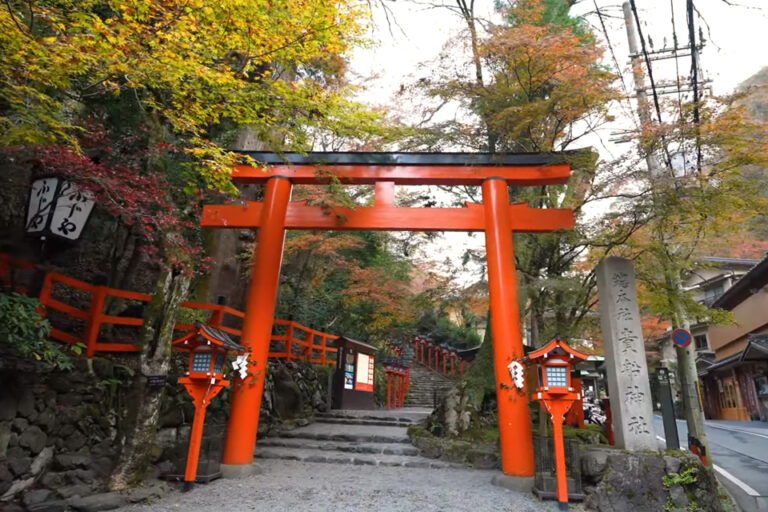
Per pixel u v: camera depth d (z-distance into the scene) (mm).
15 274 6340
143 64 5219
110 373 6164
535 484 6598
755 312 21266
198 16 5660
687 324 9438
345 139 12133
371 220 8602
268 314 7926
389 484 6883
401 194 13727
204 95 6395
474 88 9891
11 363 4742
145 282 9477
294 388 11695
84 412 5754
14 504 4707
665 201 7582
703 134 7438
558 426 6223
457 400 9719
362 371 15164
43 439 5195
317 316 16734
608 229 9047
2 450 4684
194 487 6215
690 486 6457
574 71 8617
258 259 8195
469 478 7453
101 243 9109
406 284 17312
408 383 20344
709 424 19156
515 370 7234
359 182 8984
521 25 9391
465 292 11648
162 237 6414
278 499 5914
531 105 8422
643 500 6258
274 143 7289
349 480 7051
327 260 16828
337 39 6418
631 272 7754
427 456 8789
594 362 11000
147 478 6125
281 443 9359
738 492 8922
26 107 5102
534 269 11219
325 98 6992
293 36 6164
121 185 5348
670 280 9453
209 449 6621
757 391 20859
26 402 5031
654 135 7691
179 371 7520
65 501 4945
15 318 4617
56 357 5281
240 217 8633
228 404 8836
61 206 5379
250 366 7480
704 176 7586
